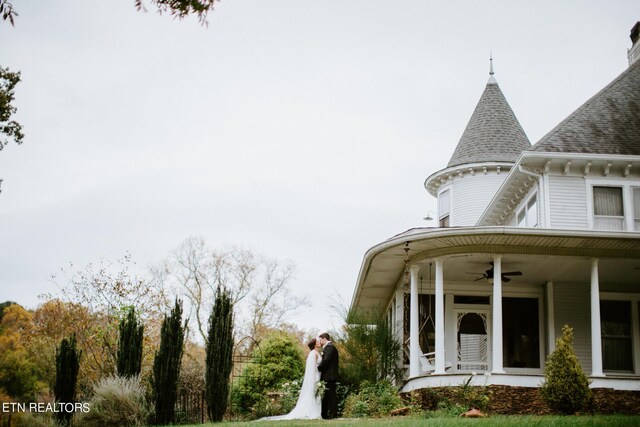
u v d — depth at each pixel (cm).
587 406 1608
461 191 3027
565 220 2139
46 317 2755
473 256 1980
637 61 2497
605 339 2272
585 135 2202
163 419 1588
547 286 2273
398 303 2336
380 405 1756
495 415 1617
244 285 4838
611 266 2073
